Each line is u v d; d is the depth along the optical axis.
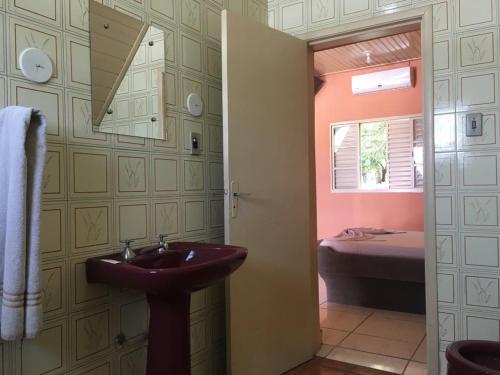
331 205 5.34
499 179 2.00
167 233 1.89
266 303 2.21
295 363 2.38
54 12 1.42
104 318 1.59
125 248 1.56
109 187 1.61
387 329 3.01
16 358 1.29
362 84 4.95
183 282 1.35
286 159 2.36
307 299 2.46
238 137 2.07
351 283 3.64
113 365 1.62
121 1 1.68
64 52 1.45
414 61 4.73
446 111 2.12
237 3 2.42
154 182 1.82
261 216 2.19
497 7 2.01
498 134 2.00
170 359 1.54
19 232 1.12
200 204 2.11
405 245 3.52
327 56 4.50
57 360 1.41
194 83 2.08
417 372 2.31
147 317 1.77
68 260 1.45
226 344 2.13
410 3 2.21
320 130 5.39
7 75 1.28
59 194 1.42
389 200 4.98
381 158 5.04
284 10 2.65
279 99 2.32
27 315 1.14
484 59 2.03
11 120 1.15
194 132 2.07
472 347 1.76
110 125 1.62
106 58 1.61
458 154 2.10
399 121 4.91
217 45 2.26
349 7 2.41
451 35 2.11
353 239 3.86
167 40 1.91
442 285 2.14
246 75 2.12
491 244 2.03
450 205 2.12
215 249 1.71
